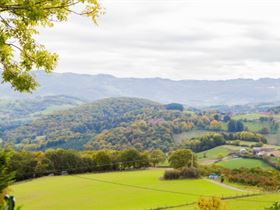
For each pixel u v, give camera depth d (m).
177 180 117.81
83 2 12.90
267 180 109.75
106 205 85.25
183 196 91.81
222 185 110.12
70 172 131.00
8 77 13.75
